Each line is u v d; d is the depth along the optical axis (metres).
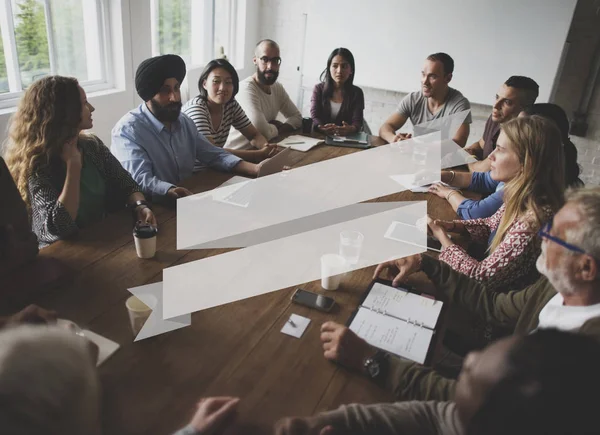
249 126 2.82
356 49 4.50
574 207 1.01
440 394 0.93
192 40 4.41
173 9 4.04
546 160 1.45
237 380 0.97
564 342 0.55
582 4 3.77
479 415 0.55
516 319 1.32
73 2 3.12
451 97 3.17
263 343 1.09
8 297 1.16
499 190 1.93
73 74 3.26
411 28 4.23
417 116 3.30
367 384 1.00
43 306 1.15
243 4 4.62
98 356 0.98
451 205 2.05
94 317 1.12
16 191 1.32
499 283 1.47
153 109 2.13
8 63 2.84
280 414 0.90
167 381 0.96
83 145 1.80
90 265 1.35
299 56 4.81
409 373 0.97
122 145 2.08
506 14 3.90
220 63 2.55
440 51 4.21
